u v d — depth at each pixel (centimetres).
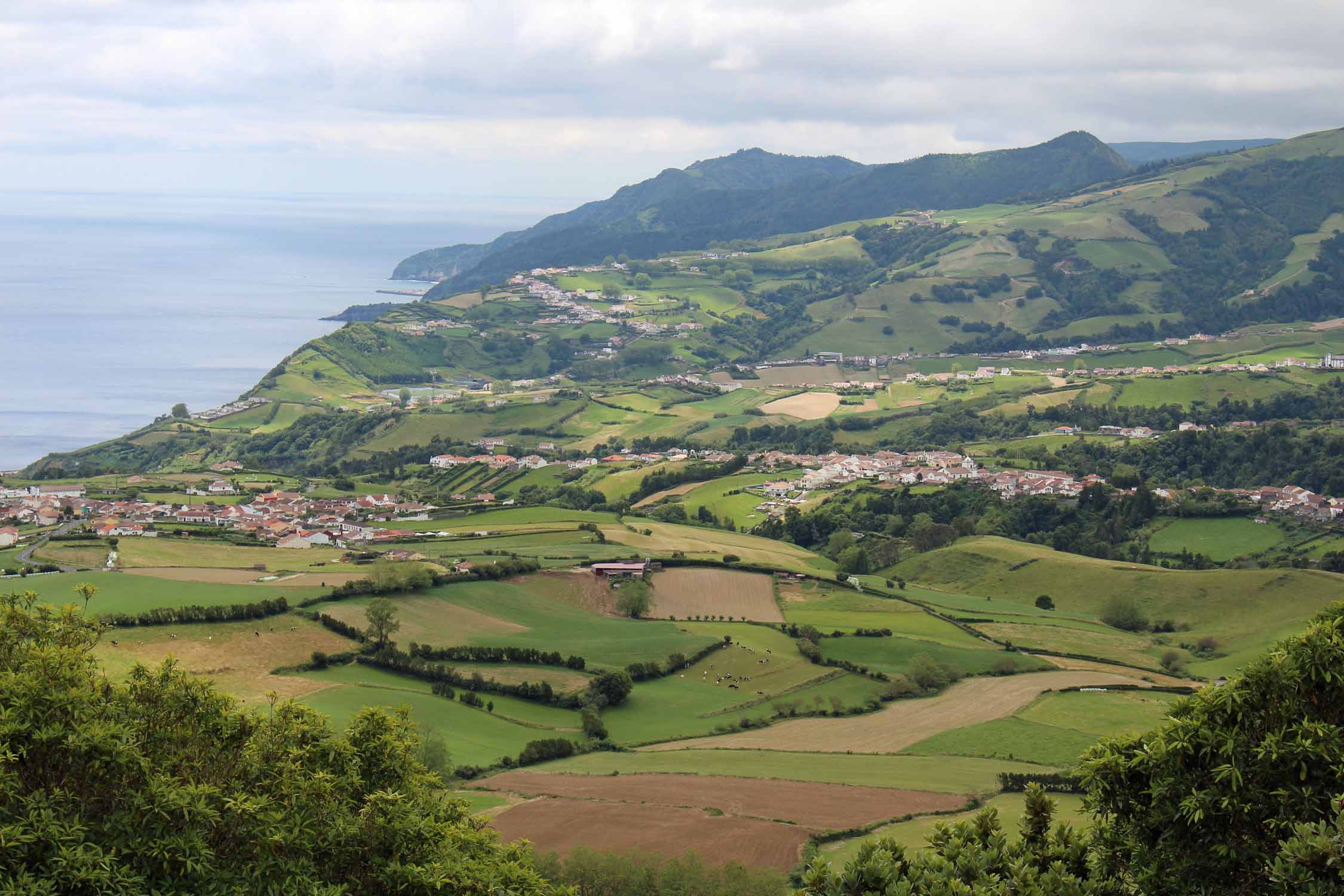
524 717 11750
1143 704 12525
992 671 14038
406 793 3925
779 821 8419
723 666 13900
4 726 3075
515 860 3959
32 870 2888
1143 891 3027
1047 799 3369
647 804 8875
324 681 11744
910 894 2972
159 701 3694
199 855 3128
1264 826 2898
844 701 12769
